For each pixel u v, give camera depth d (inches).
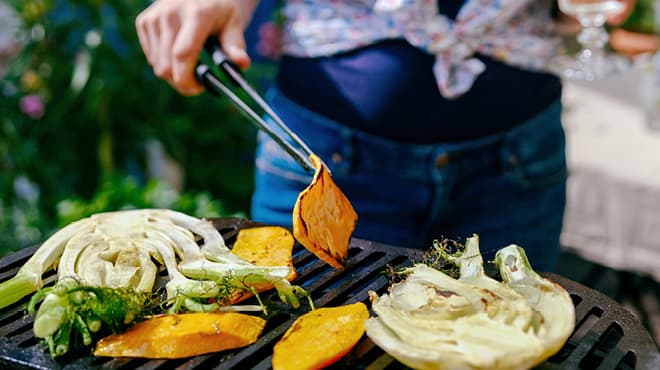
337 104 41.2
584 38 45.7
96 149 68.6
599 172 53.2
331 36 40.5
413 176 40.9
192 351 26.2
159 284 30.3
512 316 25.2
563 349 26.4
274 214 43.2
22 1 62.5
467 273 28.4
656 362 25.2
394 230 42.0
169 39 37.0
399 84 39.7
